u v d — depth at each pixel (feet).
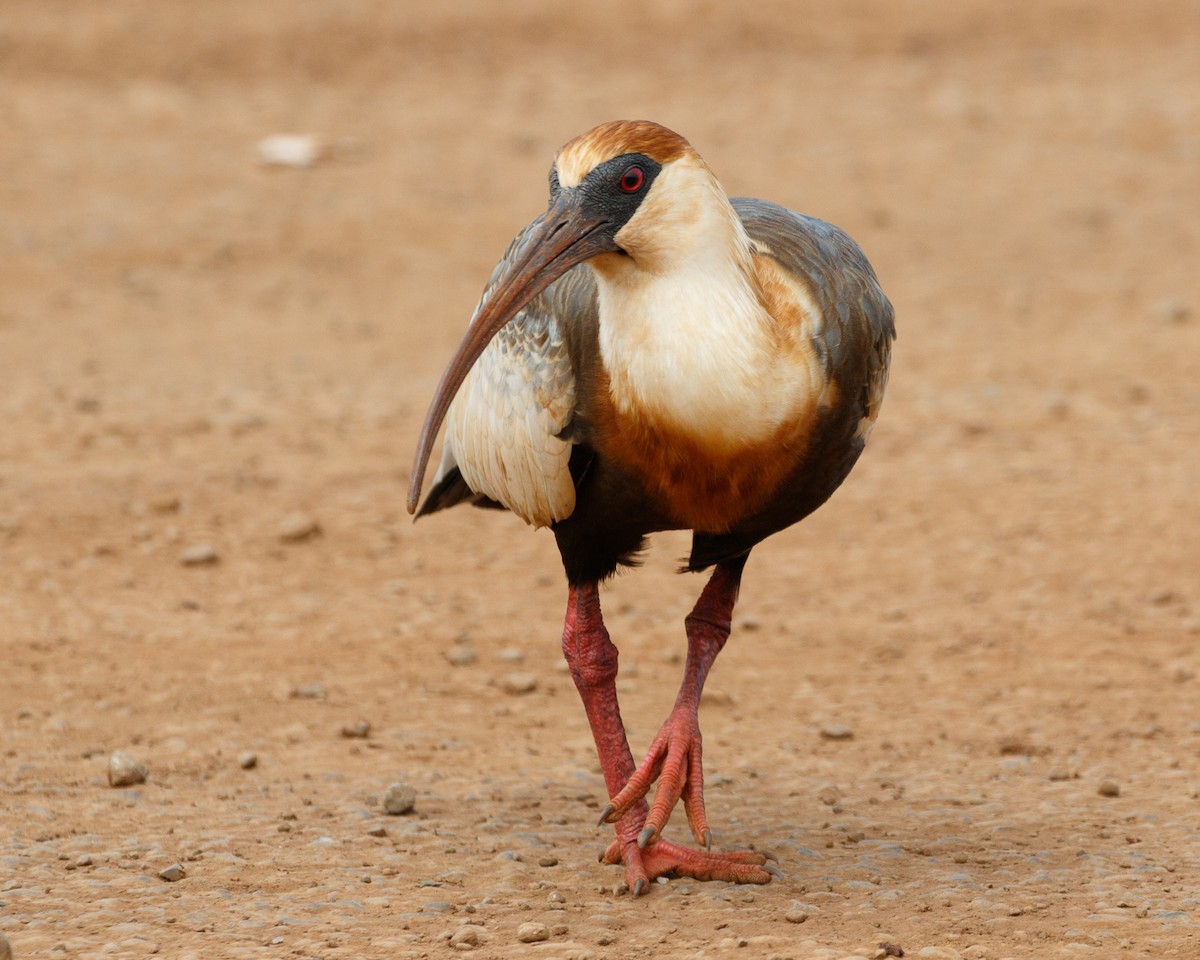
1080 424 58.70
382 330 71.05
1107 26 124.16
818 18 124.47
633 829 27.04
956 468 54.29
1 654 37.91
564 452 26.89
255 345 68.33
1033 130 104.42
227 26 118.21
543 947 23.63
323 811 29.76
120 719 34.76
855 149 100.27
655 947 23.68
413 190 92.22
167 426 57.06
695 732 27.17
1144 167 97.45
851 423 26.55
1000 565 46.09
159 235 83.51
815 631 41.70
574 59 117.29
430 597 43.39
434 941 23.85
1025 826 29.32
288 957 23.20
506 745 34.09
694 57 118.01
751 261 25.03
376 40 118.11
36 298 73.41
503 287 25.12
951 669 39.17
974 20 124.77
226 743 33.58
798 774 32.55
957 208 89.81
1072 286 77.00
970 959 22.97
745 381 24.53
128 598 42.27
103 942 23.68
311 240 83.97
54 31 115.34
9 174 91.50
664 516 26.53
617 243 24.53
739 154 98.68
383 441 56.49
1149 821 29.53
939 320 72.08
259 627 40.75
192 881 26.25
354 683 37.45
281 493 50.88
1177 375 64.08
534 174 95.30
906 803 30.81
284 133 102.17
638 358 24.79
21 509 47.93
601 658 27.81
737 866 26.63
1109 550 46.91
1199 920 24.40
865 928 24.34
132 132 100.73
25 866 26.78
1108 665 39.19
